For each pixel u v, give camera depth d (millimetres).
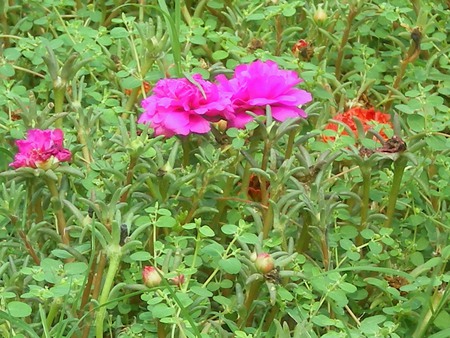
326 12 4859
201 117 3570
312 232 3541
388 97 4707
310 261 3652
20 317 3234
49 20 5086
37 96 4805
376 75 4898
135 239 3412
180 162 4000
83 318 3098
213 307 3574
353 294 3639
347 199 3988
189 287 3402
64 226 3541
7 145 4113
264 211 3652
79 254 3350
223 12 5012
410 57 4668
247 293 3285
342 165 4176
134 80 4219
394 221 3984
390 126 4312
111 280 3090
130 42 4469
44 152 3336
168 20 4047
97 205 3324
